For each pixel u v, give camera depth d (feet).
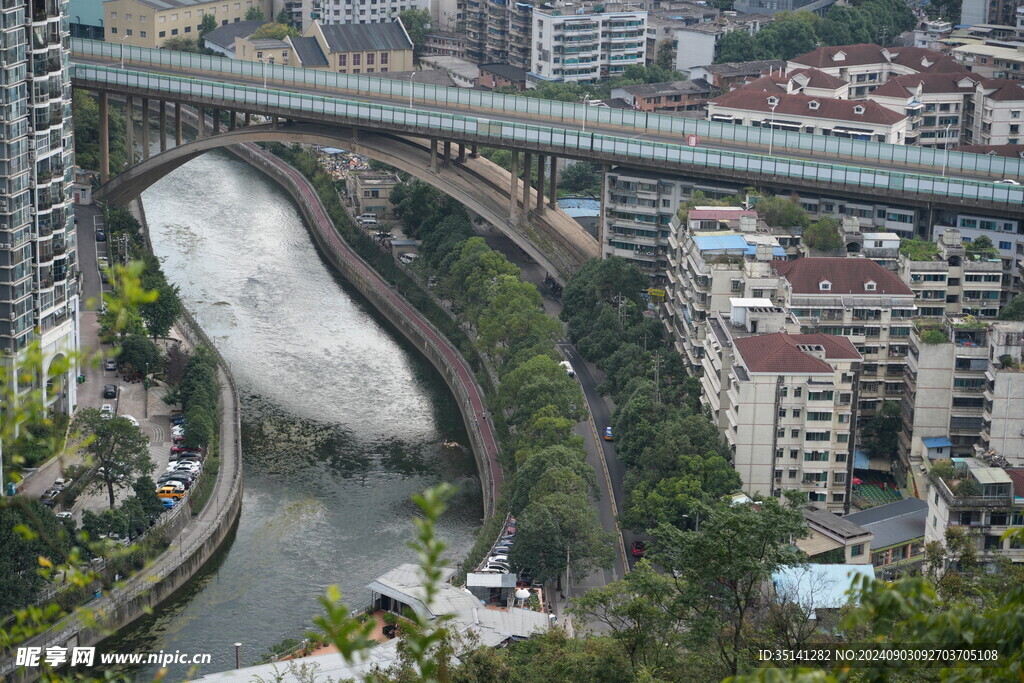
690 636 528.22
